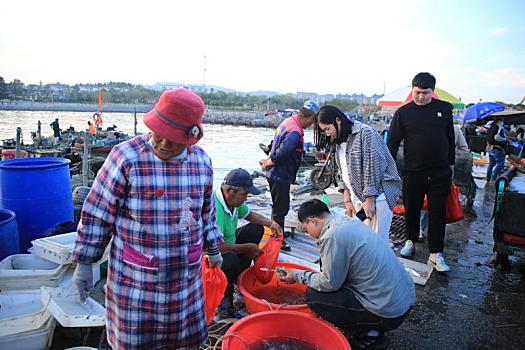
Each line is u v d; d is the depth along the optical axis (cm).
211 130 4956
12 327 269
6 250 355
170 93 180
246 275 351
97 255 196
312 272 298
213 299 285
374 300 270
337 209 521
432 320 347
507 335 327
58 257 324
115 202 189
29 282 318
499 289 407
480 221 652
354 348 289
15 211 404
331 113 373
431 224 443
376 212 376
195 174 202
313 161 1694
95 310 291
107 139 2181
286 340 281
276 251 354
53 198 418
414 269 443
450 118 436
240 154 2320
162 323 200
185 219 197
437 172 434
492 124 1001
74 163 1627
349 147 378
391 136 453
